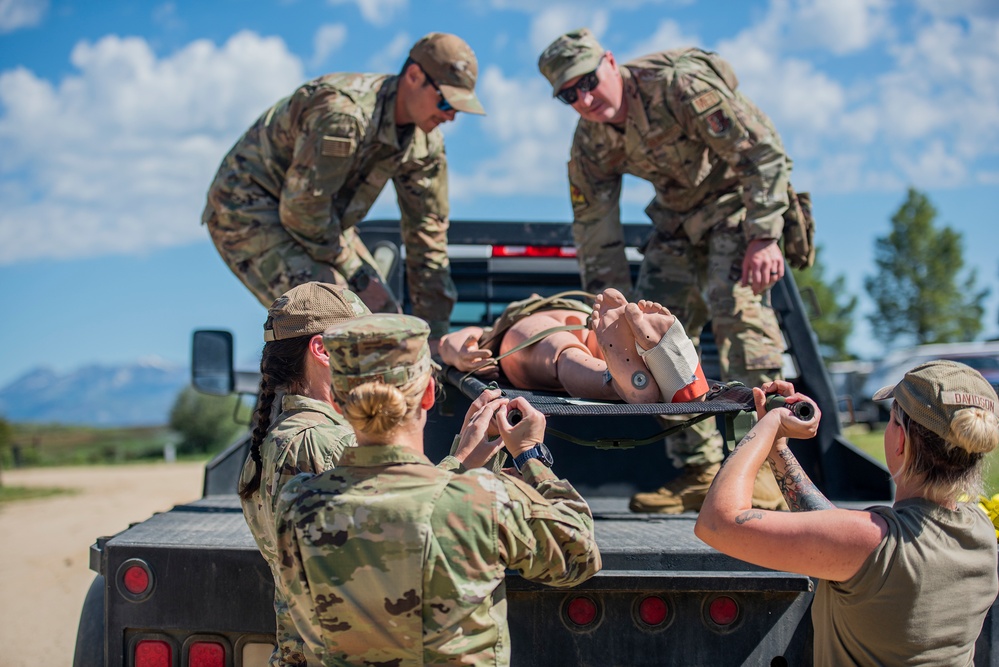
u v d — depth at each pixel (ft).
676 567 8.44
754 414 9.25
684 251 14.82
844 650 7.25
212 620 8.59
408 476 6.80
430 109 14.03
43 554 25.63
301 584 6.85
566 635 8.47
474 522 6.66
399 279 16.44
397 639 6.61
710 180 14.23
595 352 11.42
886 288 166.30
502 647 6.92
